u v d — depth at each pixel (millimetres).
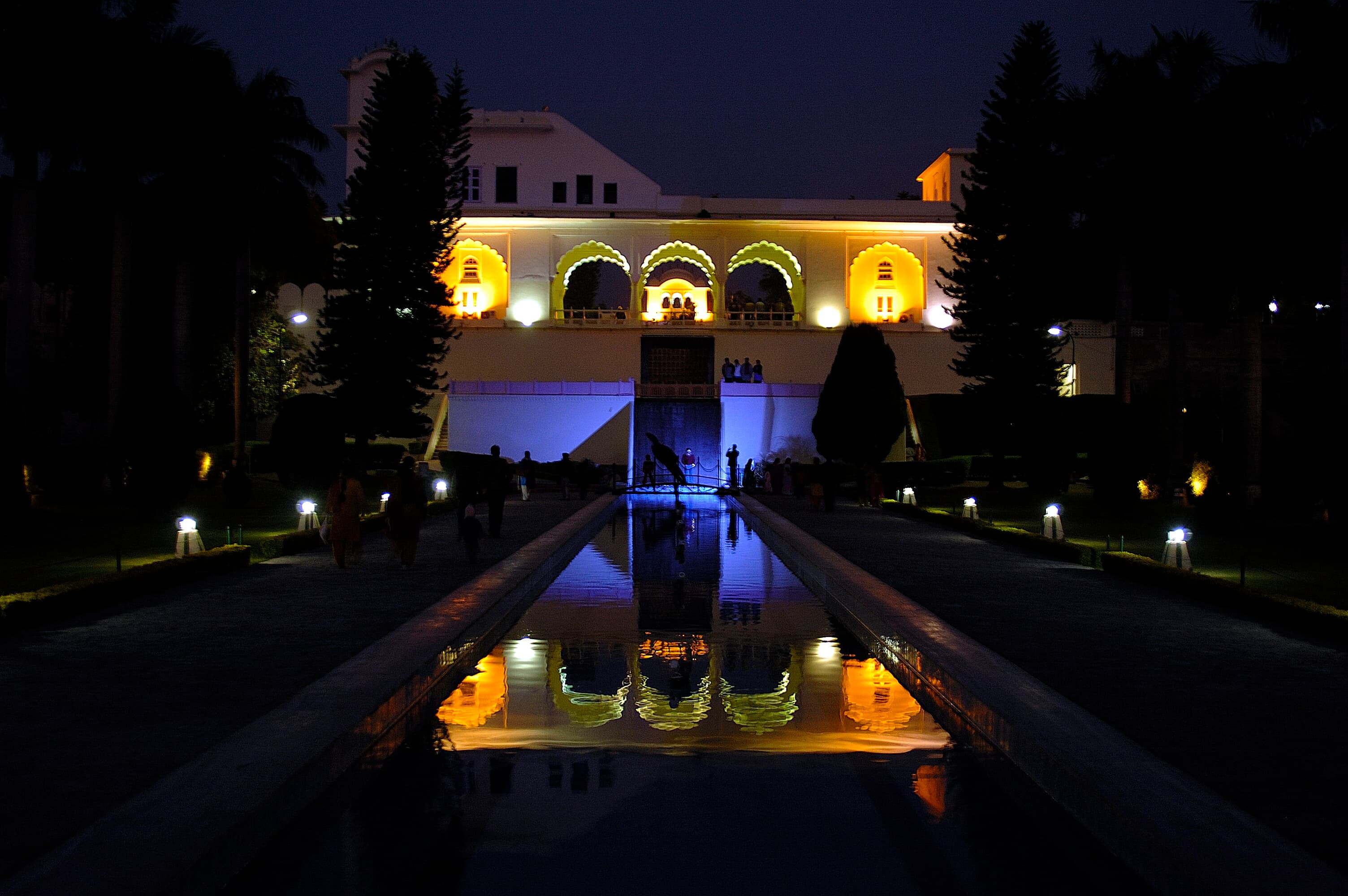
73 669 7629
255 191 30875
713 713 7184
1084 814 5094
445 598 11047
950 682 7512
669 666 8781
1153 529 21375
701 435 40219
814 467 28141
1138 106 27859
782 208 49969
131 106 26297
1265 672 7789
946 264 48562
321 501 26219
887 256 49281
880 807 5297
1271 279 25266
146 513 20562
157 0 26031
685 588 13711
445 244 34625
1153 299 46969
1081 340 45219
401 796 5434
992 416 34719
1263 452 38438
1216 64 27188
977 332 35531
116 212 27938
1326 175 22312
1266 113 22406
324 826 5004
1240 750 5734
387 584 12352
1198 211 25141
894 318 49125
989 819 5145
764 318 50531
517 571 13453
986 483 38062
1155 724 6281
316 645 8531
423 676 7730
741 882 4406
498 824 5031
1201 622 10047
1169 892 4270
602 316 48281
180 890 3990
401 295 33500
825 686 8062
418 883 4383
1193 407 43562
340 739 5770
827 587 13578
